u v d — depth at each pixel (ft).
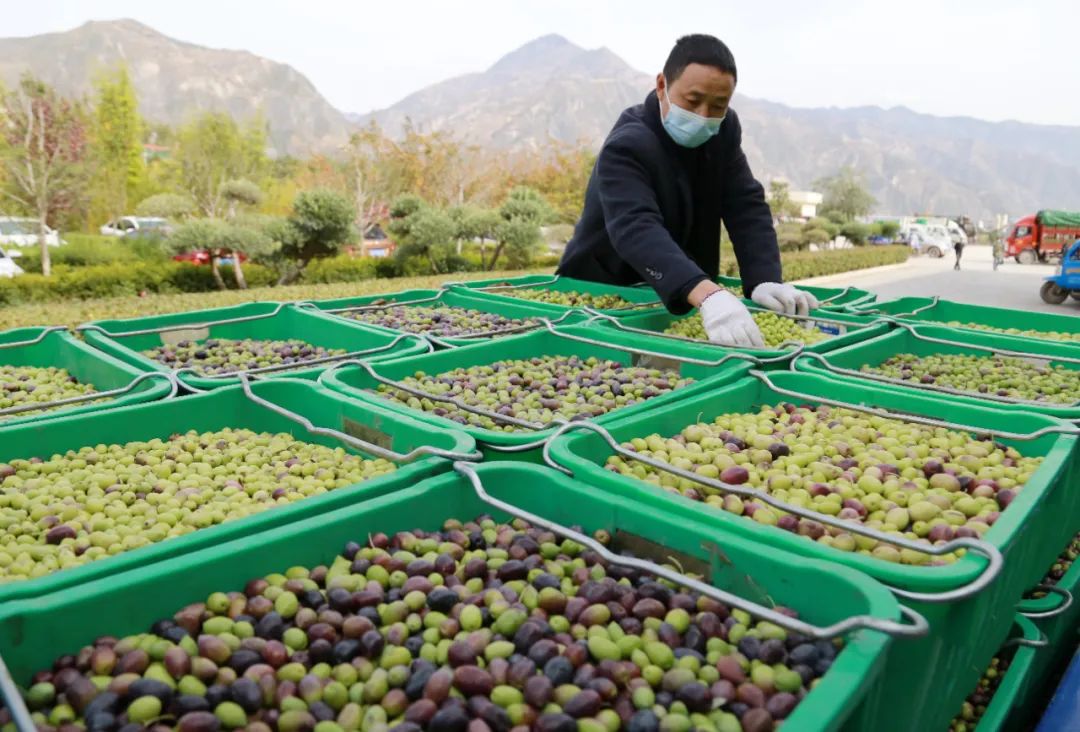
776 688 4.72
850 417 9.62
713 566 5.81
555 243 113.50
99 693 4.64
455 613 5.49
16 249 73.20
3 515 7.02
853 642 4.50
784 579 5.42
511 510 6.18
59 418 8.79
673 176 14.82
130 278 51.96
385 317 16.16
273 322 15.89
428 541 6.29
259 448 9.06
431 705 4.60
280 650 5.05
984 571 5.24
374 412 8.79
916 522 6.85
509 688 4.69
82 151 79.97
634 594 5.59
